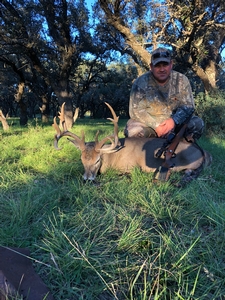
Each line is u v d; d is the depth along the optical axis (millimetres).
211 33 10914
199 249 2289
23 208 2865
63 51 16125
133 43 9820
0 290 1666
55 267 2057
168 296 1815
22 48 14867
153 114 5059
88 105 46688
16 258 2035
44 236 2482
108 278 1985
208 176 4242
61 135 4574
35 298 1720
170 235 2387
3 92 37594
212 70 10727
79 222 2734
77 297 1831
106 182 4090
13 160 5539
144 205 3146
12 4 14508
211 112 8656
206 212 2889
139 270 1974
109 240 2457
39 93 22953
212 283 1920
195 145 4441
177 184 3867
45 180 4133
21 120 19078
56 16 15219
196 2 8281
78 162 4961
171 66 4969
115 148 4422
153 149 4523
